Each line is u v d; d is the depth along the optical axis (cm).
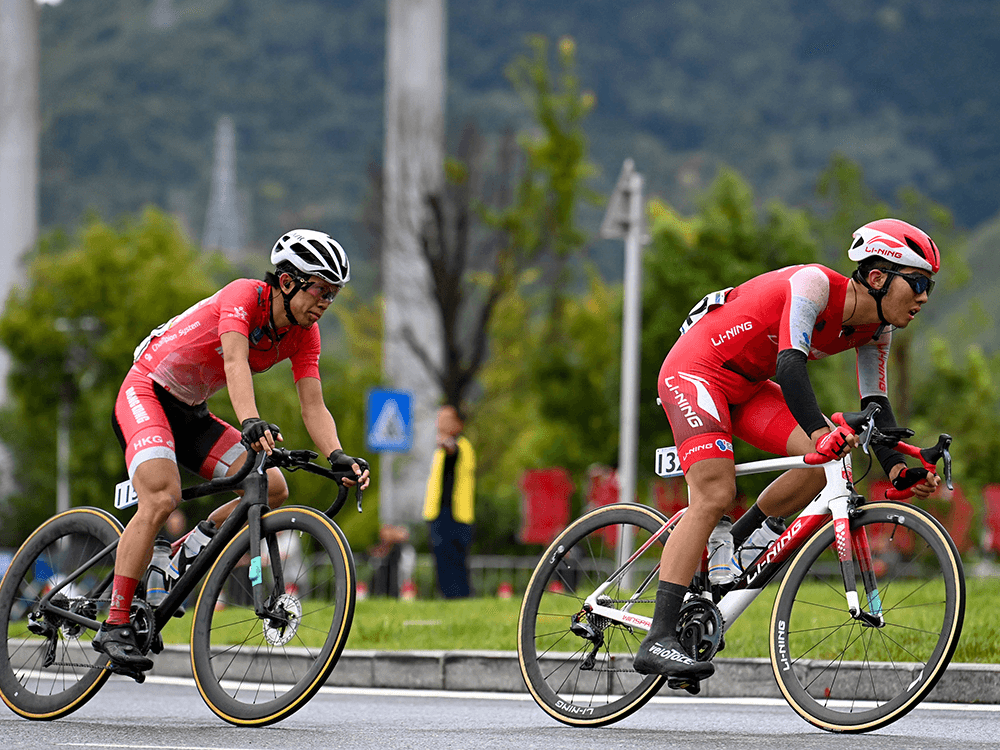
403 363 8400
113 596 1866
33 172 11588
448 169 8331
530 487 5941
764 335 1747
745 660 2247
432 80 8912
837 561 1764
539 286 8500
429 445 8400
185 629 3000
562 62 8419
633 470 4803
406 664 2475
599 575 1894
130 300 10025
